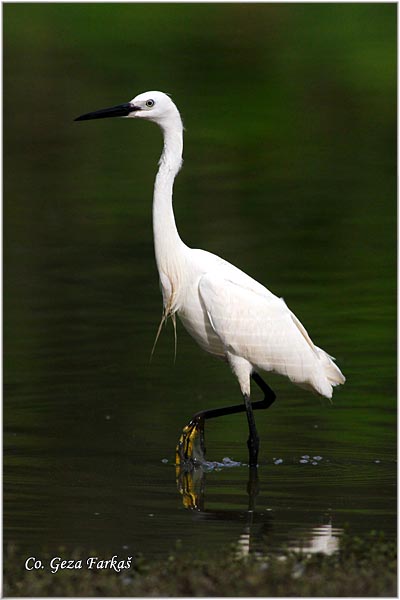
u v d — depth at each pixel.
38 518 8.80
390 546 7.88
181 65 32.84
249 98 30.69
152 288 18.23
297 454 10.85
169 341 15.66
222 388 13.39
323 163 26.56
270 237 20.86
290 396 13.02
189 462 10.52
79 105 28.67
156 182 11.15
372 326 15.91
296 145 27.83
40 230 21.81
